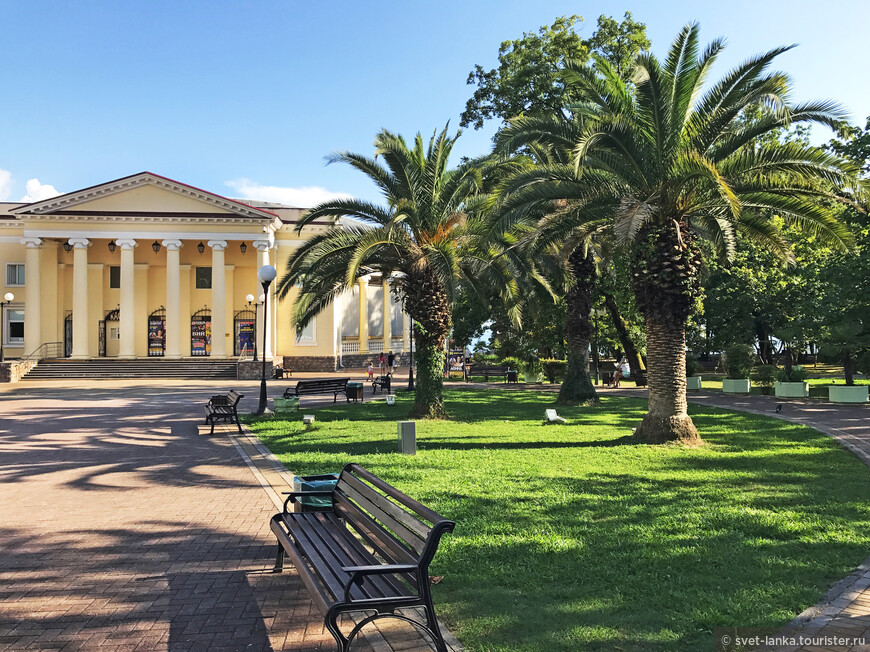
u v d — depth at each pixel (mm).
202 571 5707
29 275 43000
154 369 41250
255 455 12234
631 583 5176
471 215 18422
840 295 24109
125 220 43188
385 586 4141
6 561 6012
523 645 4070
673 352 13398
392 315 61781
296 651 4125
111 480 10000
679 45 12789
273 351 46188
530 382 37000
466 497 8234
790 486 8992
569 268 22438
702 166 11273
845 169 11852
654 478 9555
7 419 19328
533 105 32000
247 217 43906
